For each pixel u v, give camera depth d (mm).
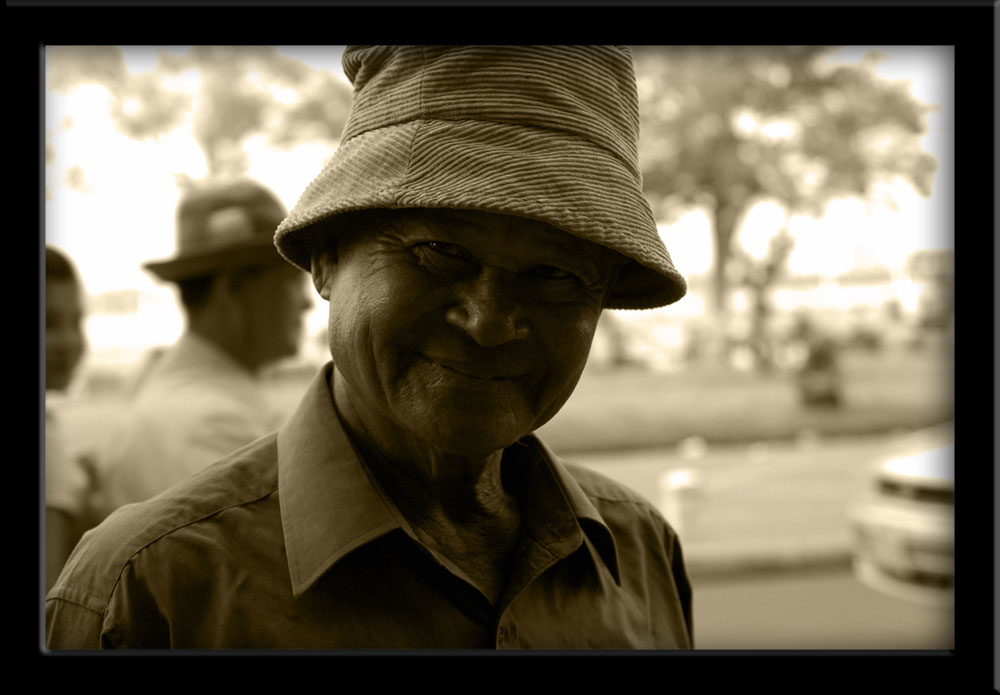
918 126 14594
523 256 968
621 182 1004
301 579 1056
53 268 2742
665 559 1470
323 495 1090
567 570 1258
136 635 1053
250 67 12648
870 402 13062
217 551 1078
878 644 4926
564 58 1020
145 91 12344
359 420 1153
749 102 14758
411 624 1093
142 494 2234
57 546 2279
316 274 1136
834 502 8289
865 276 15438
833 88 14656
